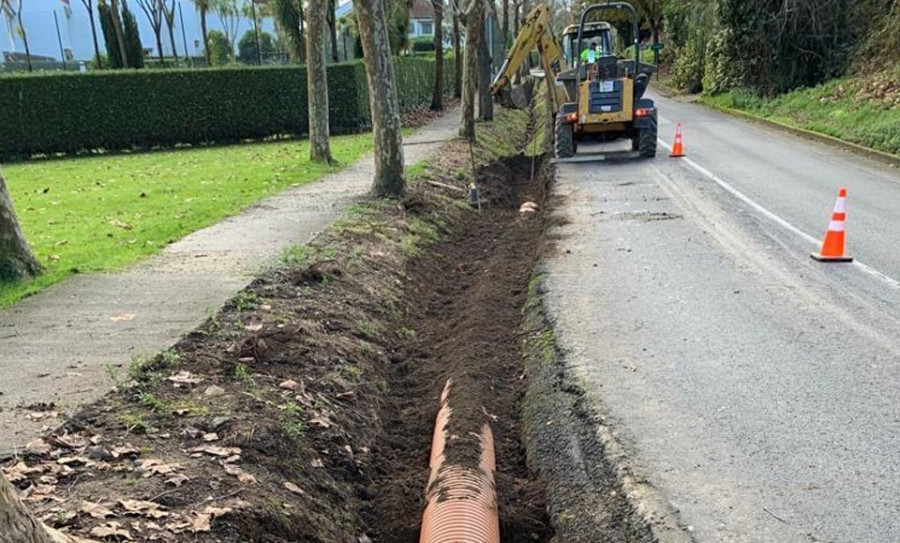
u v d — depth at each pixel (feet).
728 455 13.03
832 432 13.60
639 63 49.47
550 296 22.29
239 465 11.64
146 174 51.83
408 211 32.48
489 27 73.46
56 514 9.54
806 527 10.98
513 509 12.75
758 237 27.86
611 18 137.90
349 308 20.25
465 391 16.52
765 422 14.10
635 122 47.37
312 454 13.09
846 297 20.83
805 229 28.76
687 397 15.30
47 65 149.48
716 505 11.64
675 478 12.45
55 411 12.97
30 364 15.30
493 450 14.51
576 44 56.54
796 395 15.11
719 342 18.11
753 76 80.59
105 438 12.01
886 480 12.05
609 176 42.73
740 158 47.55
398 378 18.51
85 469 11.02
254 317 18.13
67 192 43.65
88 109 77.56
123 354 15.75
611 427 14.23
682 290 22.25
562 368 17.08
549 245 28.37
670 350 17.79
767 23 75.87
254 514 10.37
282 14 102.12
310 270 21.50
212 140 81.30
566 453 13.88
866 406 14.51
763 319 19.48
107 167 60.70
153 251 25.55
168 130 79.87
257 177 44.88
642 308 20.86
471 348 19.45
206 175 48.11
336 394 15.43
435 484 12.80
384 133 33.78
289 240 26.63
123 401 13.43
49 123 76.79
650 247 27.35
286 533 10.59
